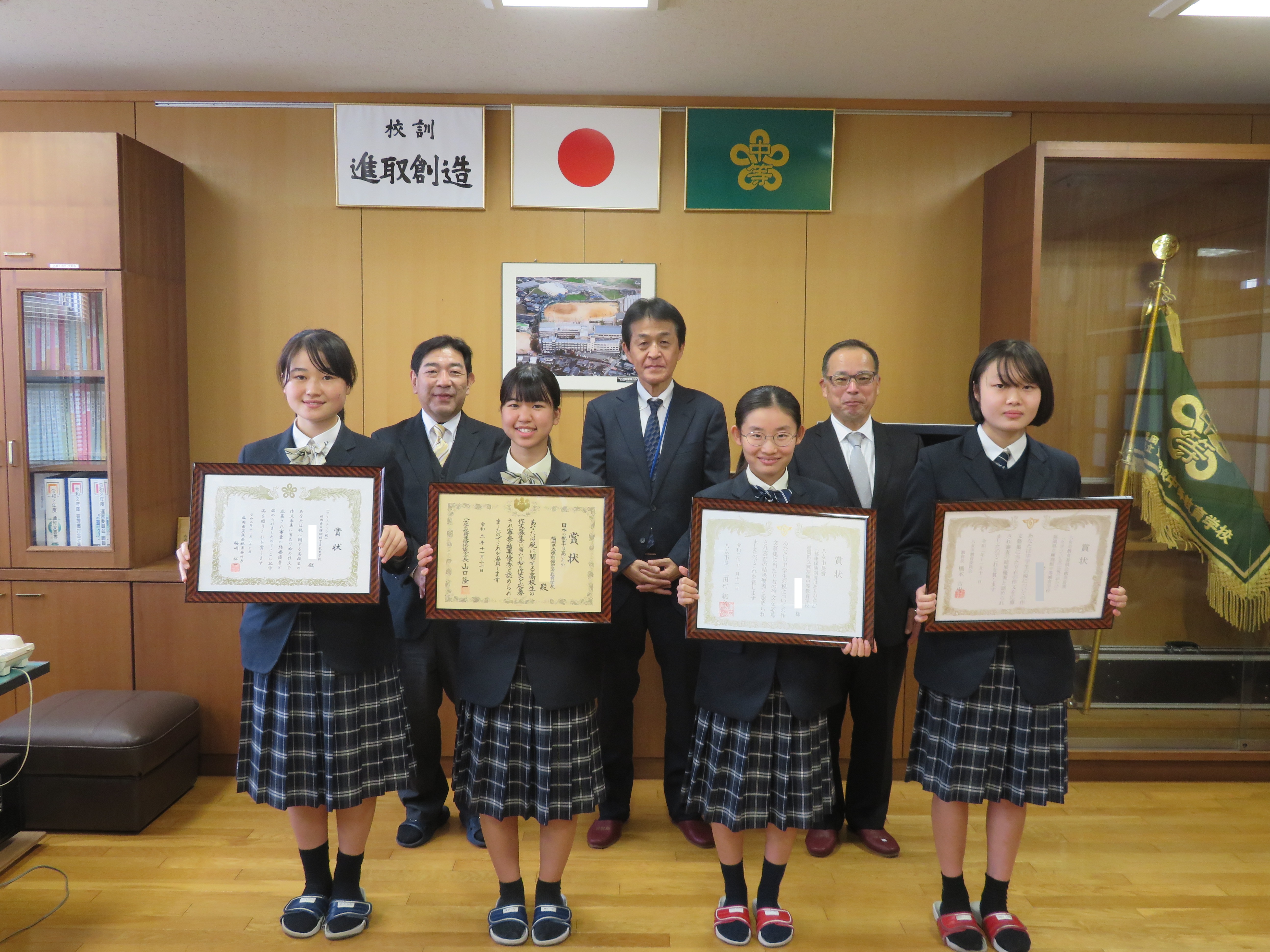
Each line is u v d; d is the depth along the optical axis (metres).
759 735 1.79
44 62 2.83
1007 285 2.95
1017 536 1.72
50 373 2.78
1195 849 2.38
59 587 2.80
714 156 3.10
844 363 2.24
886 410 3.20
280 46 2.70
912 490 1.91
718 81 2.96
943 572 1.72
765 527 1.75
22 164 2.71
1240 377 2.91
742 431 1.83
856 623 1.73
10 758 2.33
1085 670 2.92
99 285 2.72
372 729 1.83
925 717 1.88
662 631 2.38
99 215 2.71
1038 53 2.73
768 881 1.88
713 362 3.17
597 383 3.15
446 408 2.34
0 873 2.17
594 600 1.76
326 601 1.72
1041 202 2.76
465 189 3.09
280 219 3.11
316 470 1.73
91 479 2.81
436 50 2.72
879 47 2.69
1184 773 2.86
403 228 3.12
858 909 2.04
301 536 1.74
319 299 3.13
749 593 1.75
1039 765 1.75
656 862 2.29
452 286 3.13
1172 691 2.92
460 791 1.86
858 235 3.16
